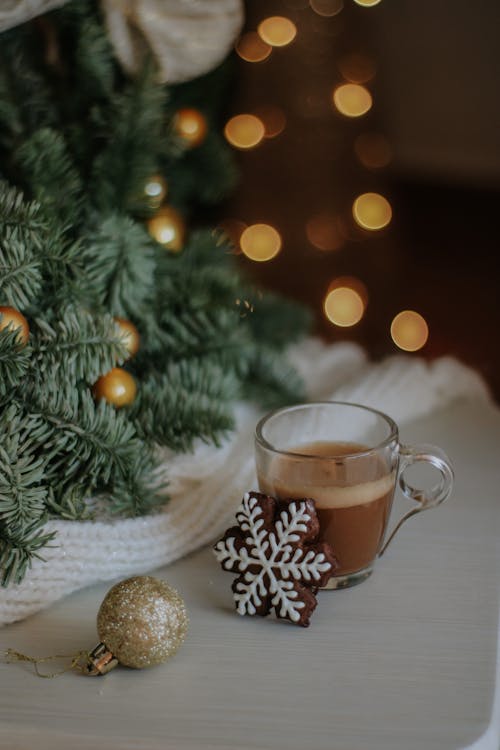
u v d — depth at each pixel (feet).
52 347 1.99
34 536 1.91
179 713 1.70
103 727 1.67
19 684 1.77
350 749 1.63
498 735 1.71
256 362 2.72
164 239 2.48
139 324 2.41
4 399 1.96
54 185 2.25
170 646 1.78
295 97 5.71
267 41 4.35
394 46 7.08
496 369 5.08
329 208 6.44
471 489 2.36
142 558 2.05
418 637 1.88
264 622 1.93
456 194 7.43
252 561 1.92
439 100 7.18
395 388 2.66
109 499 2.11
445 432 2.63
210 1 2.30
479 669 1.79
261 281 6.06
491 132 7.18
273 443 2.11
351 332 5.37
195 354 2.49
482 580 2.04
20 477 1.86
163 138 2.46
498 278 6.16
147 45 2.31
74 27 2.35
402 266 6.33
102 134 2.37
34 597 1.92
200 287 2.48
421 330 4.88
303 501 1.92
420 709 1.70
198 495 2.19
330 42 5.60
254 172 6.32
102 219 2.32
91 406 2.01
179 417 2.26
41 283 2.09
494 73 6.95
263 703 1.72
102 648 1.78
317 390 2.82
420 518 2.26
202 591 2.03
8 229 1.98
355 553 1.99
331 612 1.95
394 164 7.38
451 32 6.92
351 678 1.78
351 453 2.08
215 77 2.80
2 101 2.29
